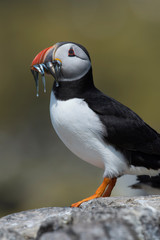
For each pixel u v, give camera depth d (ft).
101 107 16.51
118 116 16.71
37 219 13.67
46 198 47.11
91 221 11.09
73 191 47.37
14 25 56.29
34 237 12.23
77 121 16.12
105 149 16.42
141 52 55.11
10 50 55.21
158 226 11.14
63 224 11.32
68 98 16.56
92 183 48.19
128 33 56.80
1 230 12.38
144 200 14.64
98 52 54.90
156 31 57.00
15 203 48.19
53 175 50.96
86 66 16.85
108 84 53.67
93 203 15.02
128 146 16.71
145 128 17.22
